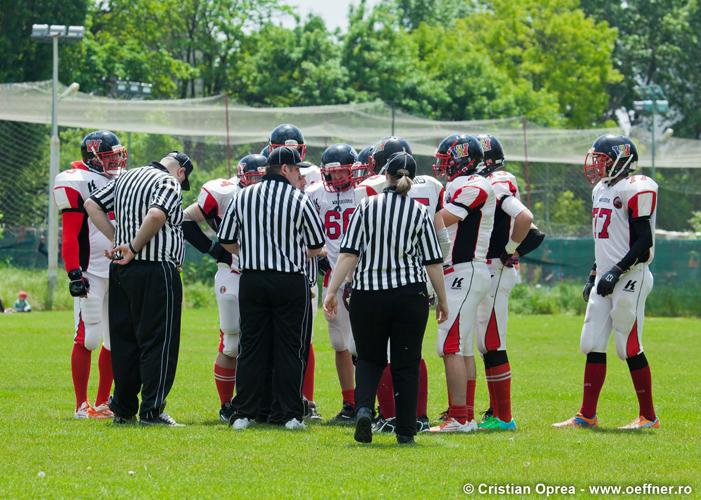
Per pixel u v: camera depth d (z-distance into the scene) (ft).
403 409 82.28
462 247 90.53
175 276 89.92
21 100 296.92
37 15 402.31
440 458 76.59
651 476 71.82
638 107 380.17
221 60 555.28
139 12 529.04
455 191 89.92
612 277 94.68
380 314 80.59
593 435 90.22
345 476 69.67
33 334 190.39
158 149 361.30
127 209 89.81
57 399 108.37
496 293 94.32
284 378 90.63
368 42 469.16
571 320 267.59
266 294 89.71
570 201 390.01
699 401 116.26
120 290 90.63
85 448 78.18
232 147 368.89
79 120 303.48
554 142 348.79
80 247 96.48
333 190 102.99
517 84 568.41
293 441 82.74
